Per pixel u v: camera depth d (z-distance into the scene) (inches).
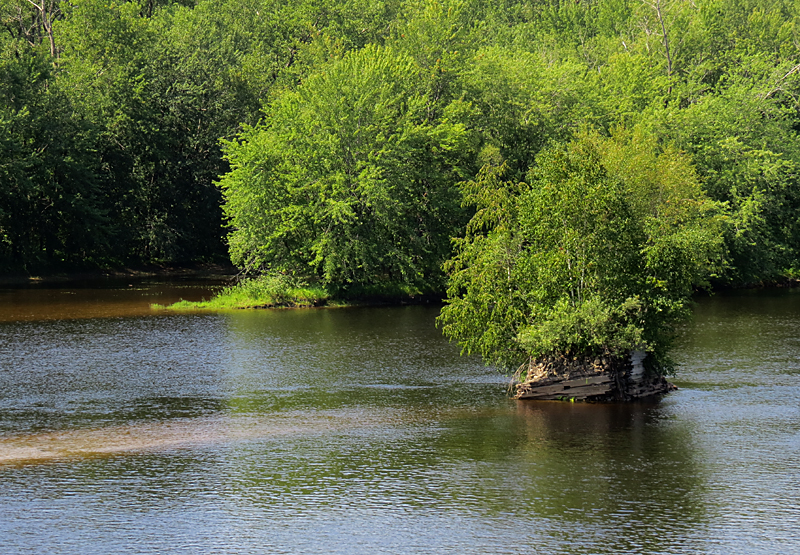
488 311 1489.9
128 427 1268.5
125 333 2231.8
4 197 3754.9
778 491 973.8
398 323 2461.9
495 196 1547.7
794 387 1536.7
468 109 3324.3
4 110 3661.4
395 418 1328.7
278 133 3179.1
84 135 3927.2
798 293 3265.3
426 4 3737.7
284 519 895.1
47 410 1374.3
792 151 3661.4
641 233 1460.4
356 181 3065.9
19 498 957.8
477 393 1514.5
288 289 2989.7
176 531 863.7
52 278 3929.6
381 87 3193.9
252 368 1742.1
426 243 3267.7
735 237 3312.0
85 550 816.9
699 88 4013.3
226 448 1157.1
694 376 1640.0
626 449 1147.3
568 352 1443.2
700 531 857.5
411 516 902.4
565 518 893.8
